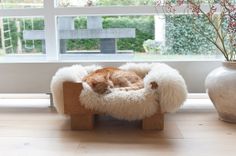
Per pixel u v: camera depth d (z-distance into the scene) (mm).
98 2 2486
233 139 1696
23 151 1575
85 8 2451
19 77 2441
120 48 2541
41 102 2584
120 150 1575
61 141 1710
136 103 1801
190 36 2477
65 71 1977
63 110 1969
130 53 2545
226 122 2002
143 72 2225
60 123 2031
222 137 1731
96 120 2090
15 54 2596
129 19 2488
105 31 2520
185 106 2396
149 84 1837
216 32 2215
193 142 1665
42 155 1523
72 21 2518
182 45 2500
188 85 2400
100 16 2494
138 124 1995
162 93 1811
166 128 1904
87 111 1870
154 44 2520
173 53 2520
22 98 2695
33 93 2469
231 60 2020
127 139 1731
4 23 2547
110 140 1722
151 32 2500
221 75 1942
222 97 1931
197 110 2295
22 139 1742
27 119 2123
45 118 2145
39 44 2559
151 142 1680
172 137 1748
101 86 1867
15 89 2461
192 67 2373
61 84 1947
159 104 1836
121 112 1824
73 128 1911
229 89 1888
